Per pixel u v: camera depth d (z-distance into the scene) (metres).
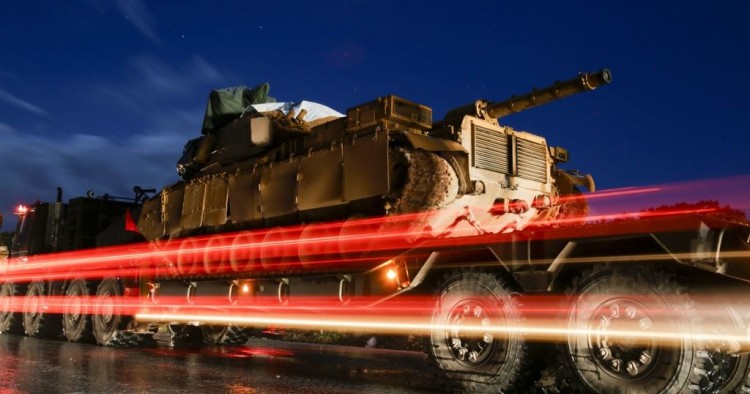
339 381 8.89
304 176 10.57
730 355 6.39
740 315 6.01
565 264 6.82
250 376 9.27
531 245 7.00
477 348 7.28
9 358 11.26
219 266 12.12
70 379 8.57
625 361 6.16
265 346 15.57
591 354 6.34
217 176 12.85
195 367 10.34
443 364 7.47
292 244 10.55
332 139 10.77
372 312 9.04
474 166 10.03
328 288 9.88
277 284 10.94
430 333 7.65
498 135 10.55
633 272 6.17
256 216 11.52
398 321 8.54
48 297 17.30
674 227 5.96
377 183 9.23
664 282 5.96
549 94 10.13
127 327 14.11
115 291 14.49
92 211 17.62
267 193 11.30
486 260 7.46
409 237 9.00
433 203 9.05
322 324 9.91
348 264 9.50
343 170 9.84
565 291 6.65
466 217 10.03
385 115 10.02
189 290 13.03
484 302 7.21
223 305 12.07
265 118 11.91
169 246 13.62
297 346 15.64
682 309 5.83
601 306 6.35
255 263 11.32
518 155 10.79
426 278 8.31
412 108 10.32
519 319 6.93
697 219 5.85
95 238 17.27
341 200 9.81
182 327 15.62
